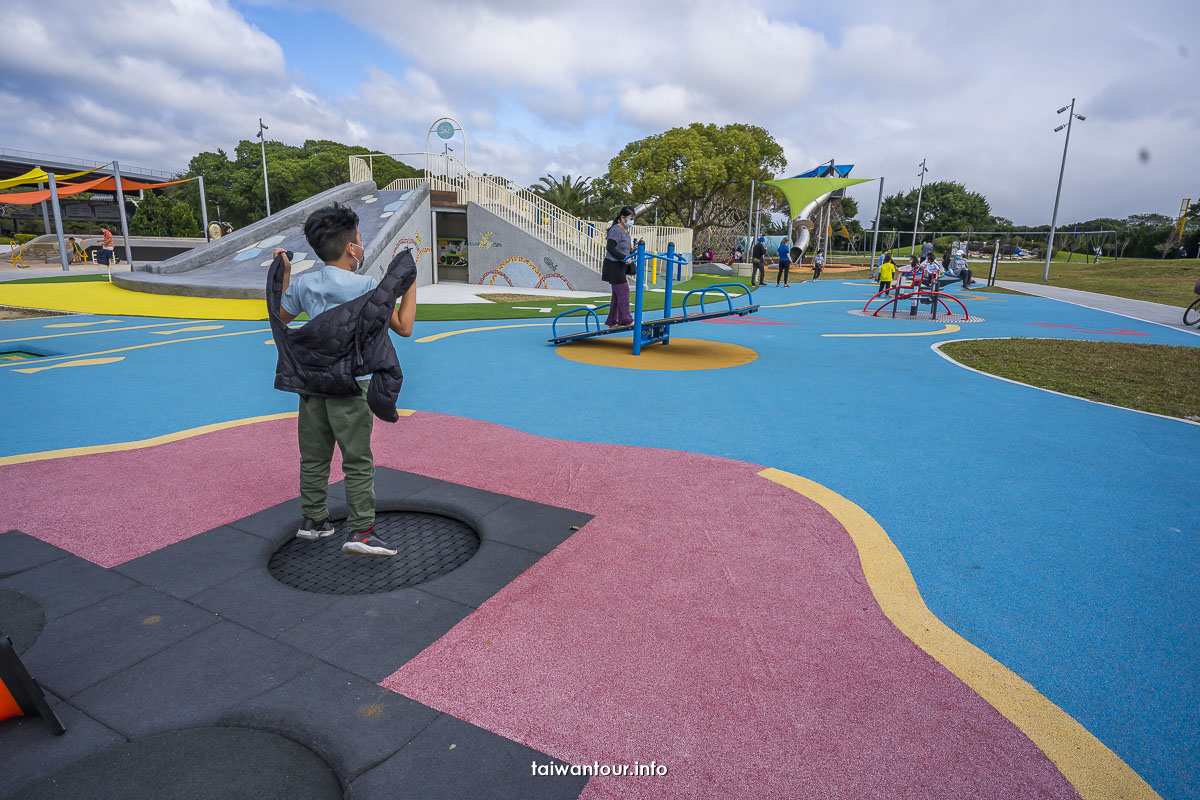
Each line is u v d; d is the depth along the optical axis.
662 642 2.51
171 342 9.78
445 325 12.22
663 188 41.62
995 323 14.62
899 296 15.34
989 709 2.19
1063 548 3.47
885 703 2.20
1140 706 2.24
